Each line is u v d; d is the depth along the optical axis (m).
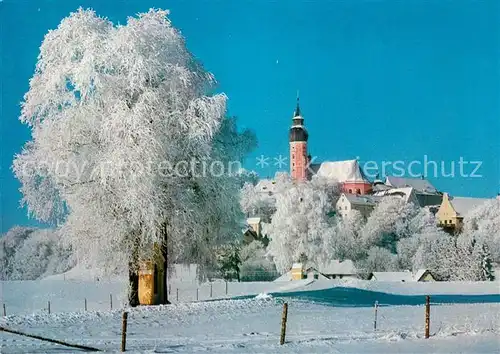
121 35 37.38
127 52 37.41
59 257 115.12
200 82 39.84
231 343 23.98
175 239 40.28
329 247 105.25
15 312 46.88
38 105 38.97
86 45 37.59
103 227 38.03
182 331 28.27
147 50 38.03
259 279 112.31
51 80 37.88
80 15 39.12
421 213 146.75
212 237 42.19
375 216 138.62
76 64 38.12
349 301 47.72
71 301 54.75
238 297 51.53
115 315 33.69
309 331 27.73
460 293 64.81
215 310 36.00
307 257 106.12
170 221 38.84
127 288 40.25
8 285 68.94
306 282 71.56
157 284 39.81
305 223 106.44
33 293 61.31
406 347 22.56
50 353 21.69
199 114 38.50
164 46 38.81
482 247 107.56
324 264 105.81
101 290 64.25
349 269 115.06
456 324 29.48
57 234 40.66
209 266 44.03
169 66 38.34
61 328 29.05
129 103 37.81
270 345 23.31
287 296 49.28
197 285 69.06
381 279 111.94
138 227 37.78
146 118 36.81
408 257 126.38
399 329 28.16
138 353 21.48
